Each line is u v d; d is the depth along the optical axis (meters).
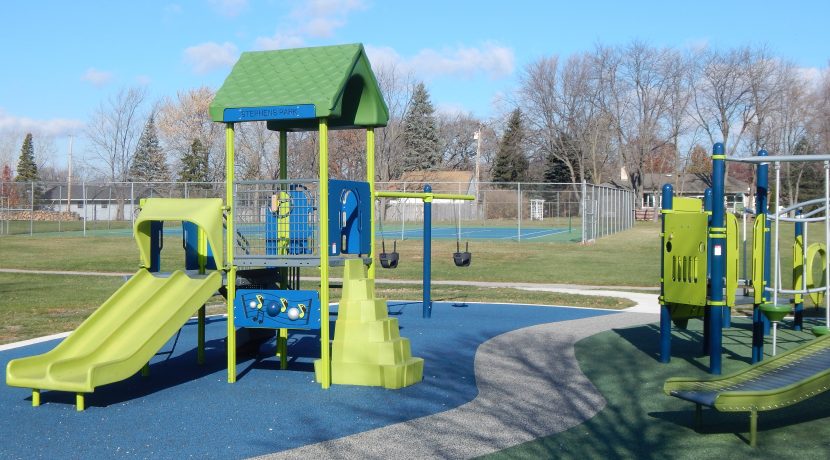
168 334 8.41
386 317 9.13
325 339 8.71
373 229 10.34
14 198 62.47
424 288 14.41
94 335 8.66
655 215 72.75
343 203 9.70
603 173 78.38
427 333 12.55
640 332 12.51
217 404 7.97
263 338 10.77
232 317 9.05
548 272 24.30
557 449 6.21
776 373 7.24
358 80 9.64
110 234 46.47
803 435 6.51
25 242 39.66
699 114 74.06
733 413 7.28
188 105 73.25
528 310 15.59
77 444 6.59
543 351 10.81
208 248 9.80
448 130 98.81
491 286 20.52
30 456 6.26
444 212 59.91
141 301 9.06
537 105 78.31
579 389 8.42
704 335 10.37
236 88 8.95
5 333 12.80
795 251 12.73
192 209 9.15
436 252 32.34
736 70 70.88
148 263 9.48
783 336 11.93
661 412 7.37
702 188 92.94
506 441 6.48
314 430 6.93
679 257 9.53
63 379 7.73
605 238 42.12
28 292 18.91
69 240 41.16
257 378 9.30
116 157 76.06
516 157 85.62
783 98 68.50
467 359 10.30
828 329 8.19
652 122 75.62
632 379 8.91
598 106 76.31
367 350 8.75
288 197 9.82
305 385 8.85
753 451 6.09
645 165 82.19
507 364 9.93
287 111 8.52
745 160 8.84
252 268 10.55
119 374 7.82
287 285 10.80
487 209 58.03
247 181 9.04
